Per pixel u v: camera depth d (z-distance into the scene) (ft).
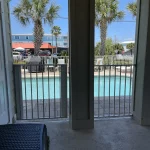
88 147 6.74
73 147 6.74
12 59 8.75
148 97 8.48
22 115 9.24
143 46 8.22
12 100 8.57
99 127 8.45
